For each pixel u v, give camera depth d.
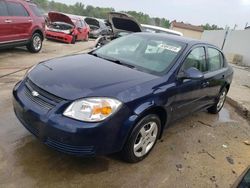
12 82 6.05
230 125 5.61
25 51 10.18
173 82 3.71
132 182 3.18
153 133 3.65
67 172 3.15
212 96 5.32
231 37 25.23
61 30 14.34
